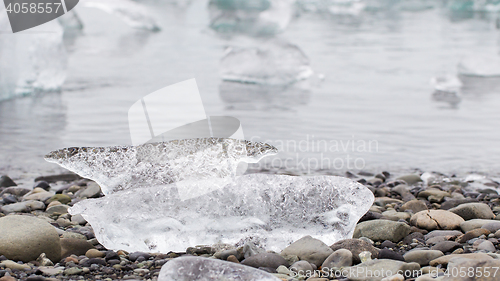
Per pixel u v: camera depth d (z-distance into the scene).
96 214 2.40
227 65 7.83
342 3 18.19
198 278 1.91
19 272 2.06
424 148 4.68
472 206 2.94
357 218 2.48
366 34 12.82
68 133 5.01
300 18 16.19
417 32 13.17
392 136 5.04
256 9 16.45
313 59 9.41
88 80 7.73
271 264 2.17
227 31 13.35
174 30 13.70
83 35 12.69
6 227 2.27
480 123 5.52
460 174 4.03
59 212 3.09
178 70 8.52
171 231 2.42
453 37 12.25
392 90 7.16
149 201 2.41
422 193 3.49
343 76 8.09
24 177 3.89
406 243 2.57
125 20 13.90
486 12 17.83
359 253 2.27
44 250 2.24
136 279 2.04
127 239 2.41
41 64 6.97
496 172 4.08
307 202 2.46
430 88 7.30
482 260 1.95
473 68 8.29
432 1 19.34
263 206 2.45
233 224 2.44
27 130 5.12
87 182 3.82
